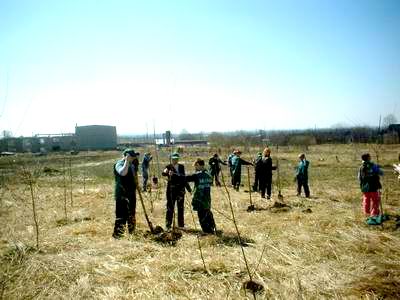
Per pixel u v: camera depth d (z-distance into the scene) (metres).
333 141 61.56
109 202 13.53
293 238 7.99
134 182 8.62
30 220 10.37
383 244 7.64
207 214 8.71
